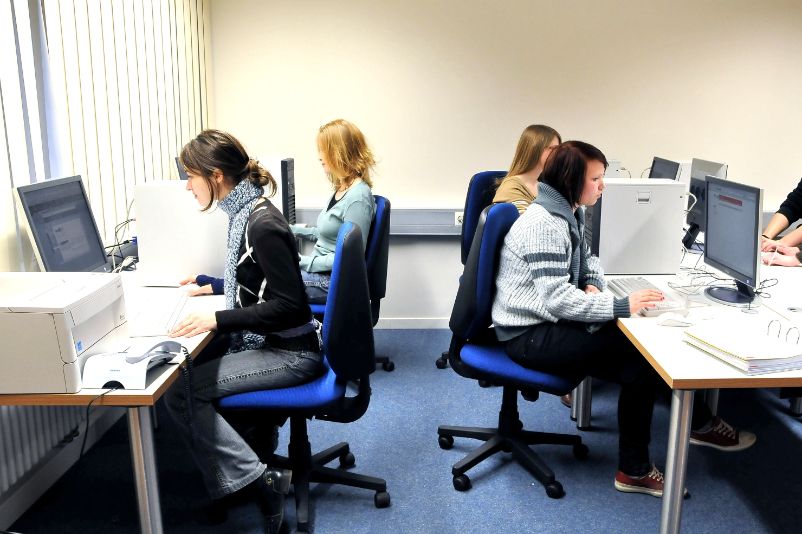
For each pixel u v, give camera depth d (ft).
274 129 12.80
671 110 12.71
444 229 12.80
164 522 7.13
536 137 9.19
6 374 5.08
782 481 7.93
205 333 6.26
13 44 6.95
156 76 10.32
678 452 5.80
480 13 12.30
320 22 12.35
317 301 9.56
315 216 12.64
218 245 7.97
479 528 7.05
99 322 5.51
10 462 6.79
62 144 7.81
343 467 8.19
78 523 7.11
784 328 6.32
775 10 12.27
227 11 12.36
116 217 9.15
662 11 12.30
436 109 12.67
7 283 5.59
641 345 6.16
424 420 9.45
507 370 7.30
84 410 8.27
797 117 12.71
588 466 8.27
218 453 6.23
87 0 8.34
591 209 8.80
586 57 12.48
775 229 10.28
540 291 6.91
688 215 10.52
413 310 13.42
